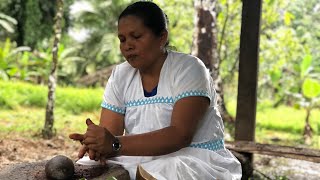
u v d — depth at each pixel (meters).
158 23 2.77
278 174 6.58
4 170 2.99
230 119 10.83
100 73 21.03
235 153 5.17
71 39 26.17
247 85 5.68
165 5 12.73
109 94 3.05
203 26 7.92
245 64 5.68
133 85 2.97
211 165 2.80
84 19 25.52
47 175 2.82
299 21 17.95
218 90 8.52
